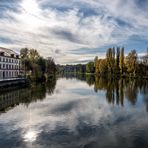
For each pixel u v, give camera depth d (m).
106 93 45.50
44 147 14.92
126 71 116.75
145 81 81.38
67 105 30.84
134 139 16.31
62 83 78.81
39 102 33.53
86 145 15.14
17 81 59.56
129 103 32.25
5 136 17.23
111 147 14.73
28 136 17.17
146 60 109.38
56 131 18.41
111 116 23.78
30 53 103.38
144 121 21.59
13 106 30.05
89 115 24.38
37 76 76.31
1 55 67.19
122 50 115.88
